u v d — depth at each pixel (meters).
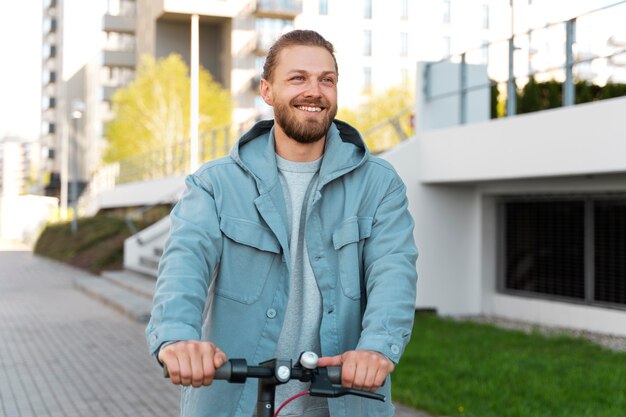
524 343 8.30
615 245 9.27
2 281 19.81
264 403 1.83
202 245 1.94
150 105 40.59
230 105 41.59
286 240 2.00
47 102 82.12
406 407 5.74
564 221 10.11
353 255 2.04
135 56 57.34
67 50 70.56
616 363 7.19
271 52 2.03
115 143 41.53
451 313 11.11
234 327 1.99
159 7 47.62
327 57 2.00
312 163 2.10
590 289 9.66
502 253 11.16
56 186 41.47
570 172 8.44
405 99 30.81
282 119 1.99
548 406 5.51
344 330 2.00
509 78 9.79
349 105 32.91
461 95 10.68
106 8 57.25
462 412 5.36
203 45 49.62
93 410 6.40
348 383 1.67
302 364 1.69
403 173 10.77
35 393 7.04
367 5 48.06
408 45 48.12
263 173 2.04
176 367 1.60
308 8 47.44
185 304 1.78
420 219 10.90
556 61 9.53
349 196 2.07
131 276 17.72
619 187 9.02
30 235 46.69
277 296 2.00
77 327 11.34
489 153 9.60
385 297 1.90
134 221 25.48
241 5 46.88
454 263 11.13
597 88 9.26
